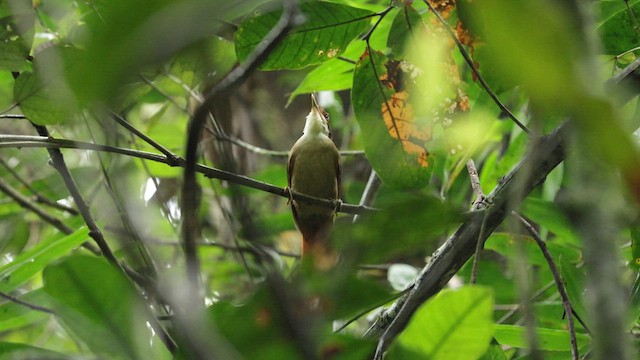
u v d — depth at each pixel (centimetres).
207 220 919
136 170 909
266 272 296
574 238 757
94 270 314
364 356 315
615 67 621
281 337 294
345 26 578
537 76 165
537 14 161
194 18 157
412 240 285
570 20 189
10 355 335
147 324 331
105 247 559
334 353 311
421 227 280
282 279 292
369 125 627
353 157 1226
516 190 268
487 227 506
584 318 592
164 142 1048
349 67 783
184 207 262
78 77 156
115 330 314
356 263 286
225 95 256
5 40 533
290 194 756
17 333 920
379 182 880
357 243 283
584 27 190
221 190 866
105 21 155
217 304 295
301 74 1216
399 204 274
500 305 910
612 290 212
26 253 588
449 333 319
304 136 954
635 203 251
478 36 534
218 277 855
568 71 164
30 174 1096
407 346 325
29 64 610
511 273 921
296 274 304
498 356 494
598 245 214
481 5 165
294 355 295
